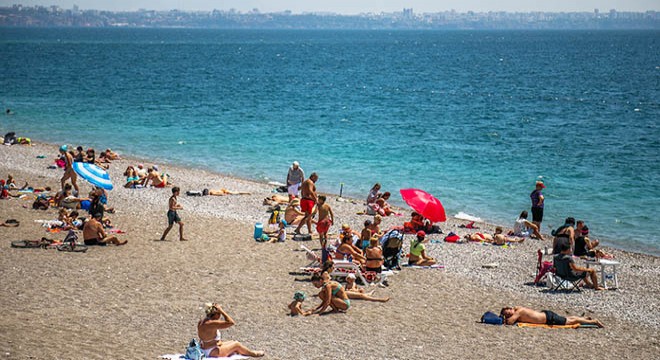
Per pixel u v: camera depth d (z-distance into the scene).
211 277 28.47
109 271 28.58
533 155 64.56
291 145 69.12
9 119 85.12
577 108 106.94
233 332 22.55
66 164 41.34
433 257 32.72
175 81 148.25
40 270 28.20
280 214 40.34
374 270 29.03
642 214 44.38
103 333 21.59
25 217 37.31
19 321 22.12
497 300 27.08
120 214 39.34
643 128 84.19
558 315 24.53
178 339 21.50
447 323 24.33
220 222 38.34
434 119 91.44
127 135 74.88
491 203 47.00
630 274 31.27
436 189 50.72
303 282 28.27
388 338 22.59
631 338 23.50
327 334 22.75
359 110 101.00
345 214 41.72
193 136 74.62
